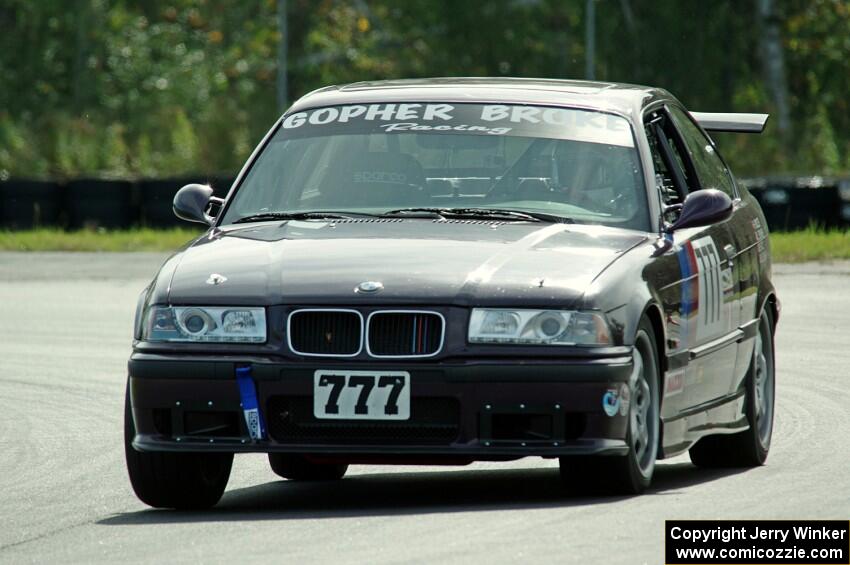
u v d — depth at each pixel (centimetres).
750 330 3209
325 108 3045
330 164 2930
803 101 17688
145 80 18100
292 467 3058
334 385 2473
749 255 3272
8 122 14812
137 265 8788
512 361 2453
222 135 14612
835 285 6975
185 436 2538
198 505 2698
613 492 2592
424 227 2705
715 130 3562
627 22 17500
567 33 18288
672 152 3109
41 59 18250
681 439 2825
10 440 3575
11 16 18538
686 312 2819
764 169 14912
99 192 11175
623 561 2081
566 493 2741
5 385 4538
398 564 2080
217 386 2509
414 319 2478
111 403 4162
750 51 17412
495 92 3011
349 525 2381
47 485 2972
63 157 14350
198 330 2534
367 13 18962
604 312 2497
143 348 2561
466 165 2877
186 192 2991
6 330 5934
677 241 2850
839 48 17638
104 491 2894
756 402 3212
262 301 2519
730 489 2695
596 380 2447
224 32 18925
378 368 2466
